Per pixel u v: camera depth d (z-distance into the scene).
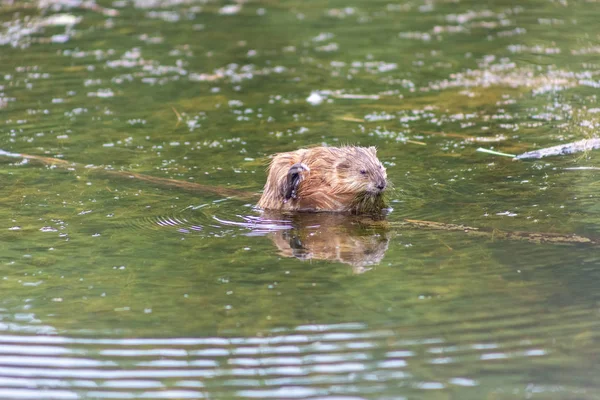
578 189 15.73
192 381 9.76
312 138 19.70
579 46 27.52
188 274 12.56
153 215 15.17
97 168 17.88
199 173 17.55
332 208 15.75
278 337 10.63
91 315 11.33
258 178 17.25
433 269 12.45
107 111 22.06
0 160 18.42
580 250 12.86
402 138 19.58
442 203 15.37
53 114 21.78
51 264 13.00
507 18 31.62
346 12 33.28
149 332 10.86
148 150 19.08
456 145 18.95
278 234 14.30
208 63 26.58
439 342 10.38
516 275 12.09
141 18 32.53
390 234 14.00
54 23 31.72
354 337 10.57
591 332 10.47
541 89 23.23
